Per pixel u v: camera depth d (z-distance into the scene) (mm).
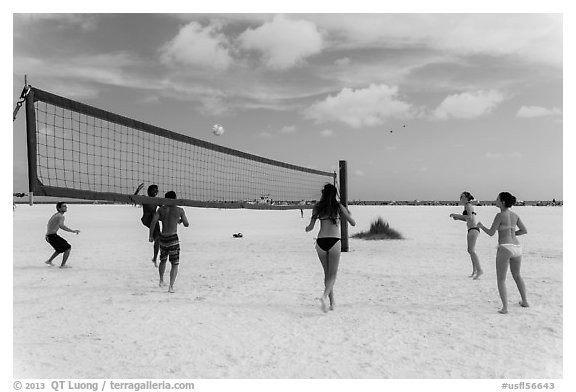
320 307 6312
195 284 8039
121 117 5922
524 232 6086
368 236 16859
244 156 8578
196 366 4160
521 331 5141
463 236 18094
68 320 5641
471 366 4152
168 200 6906
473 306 6312
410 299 6754
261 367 4129
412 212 49875
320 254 6082
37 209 50188
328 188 6168
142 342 4812
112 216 36156
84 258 11523
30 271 9430
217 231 21219
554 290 7340
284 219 33250
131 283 8133
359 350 4562
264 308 6250
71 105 5145
